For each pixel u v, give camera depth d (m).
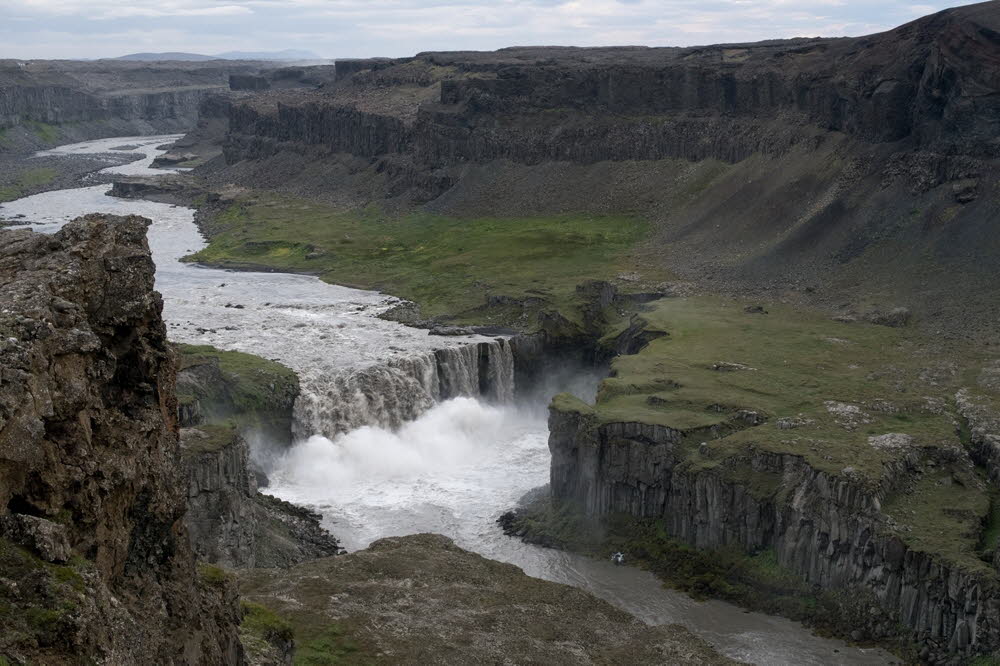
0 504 40.47
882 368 169.00
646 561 132.75
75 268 49.59
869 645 113.38
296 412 168.38
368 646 94.88
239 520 117.75
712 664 99.94
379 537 139.75
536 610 107.81
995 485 129.25
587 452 141.12
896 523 118.25
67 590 40.53
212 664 56.31
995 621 105.69
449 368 191.88
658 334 194.75
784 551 124.94
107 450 48.47
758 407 147.12
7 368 41.59
